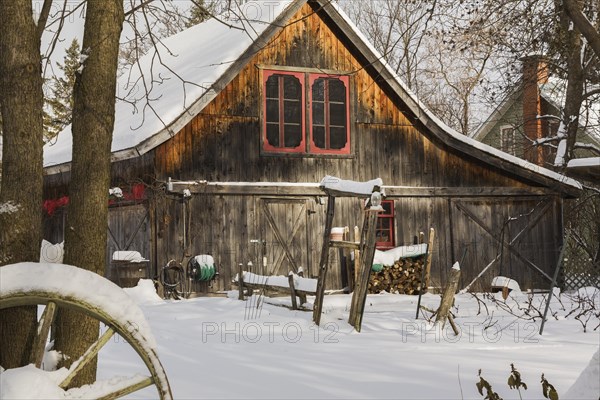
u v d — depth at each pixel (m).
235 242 17.72
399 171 19.56
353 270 18.31
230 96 18.02
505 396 5.62
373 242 10.45
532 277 20.27
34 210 4.68
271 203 18.22
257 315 11.42
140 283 15.97
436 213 19.83
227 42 18.95
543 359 7.52
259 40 17.80
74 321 4.68
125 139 16.55
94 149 4.97
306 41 18.95
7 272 3.95
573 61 20.77
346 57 19.31
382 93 19.62
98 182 4.96
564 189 20.25
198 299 15.63
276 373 6.55
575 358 7.62
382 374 6.51
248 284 14.08
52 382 3.92
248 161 18.06
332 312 11.65
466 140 19.66
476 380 6.23
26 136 4.70
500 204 20.31
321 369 6.76
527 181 20.52
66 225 4.95
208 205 17.55
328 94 19.17
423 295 18.38
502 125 33.03
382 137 19.53
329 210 10.99
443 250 19.72
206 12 7.50
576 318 11.69
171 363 7.05
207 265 16.72
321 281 10.78
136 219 17.72
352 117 19.28
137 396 5.53
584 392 4.51
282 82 18.72
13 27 4.75
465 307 14.55
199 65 18.58
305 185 18.47
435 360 7.36
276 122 18.56
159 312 11.97
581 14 14.23
